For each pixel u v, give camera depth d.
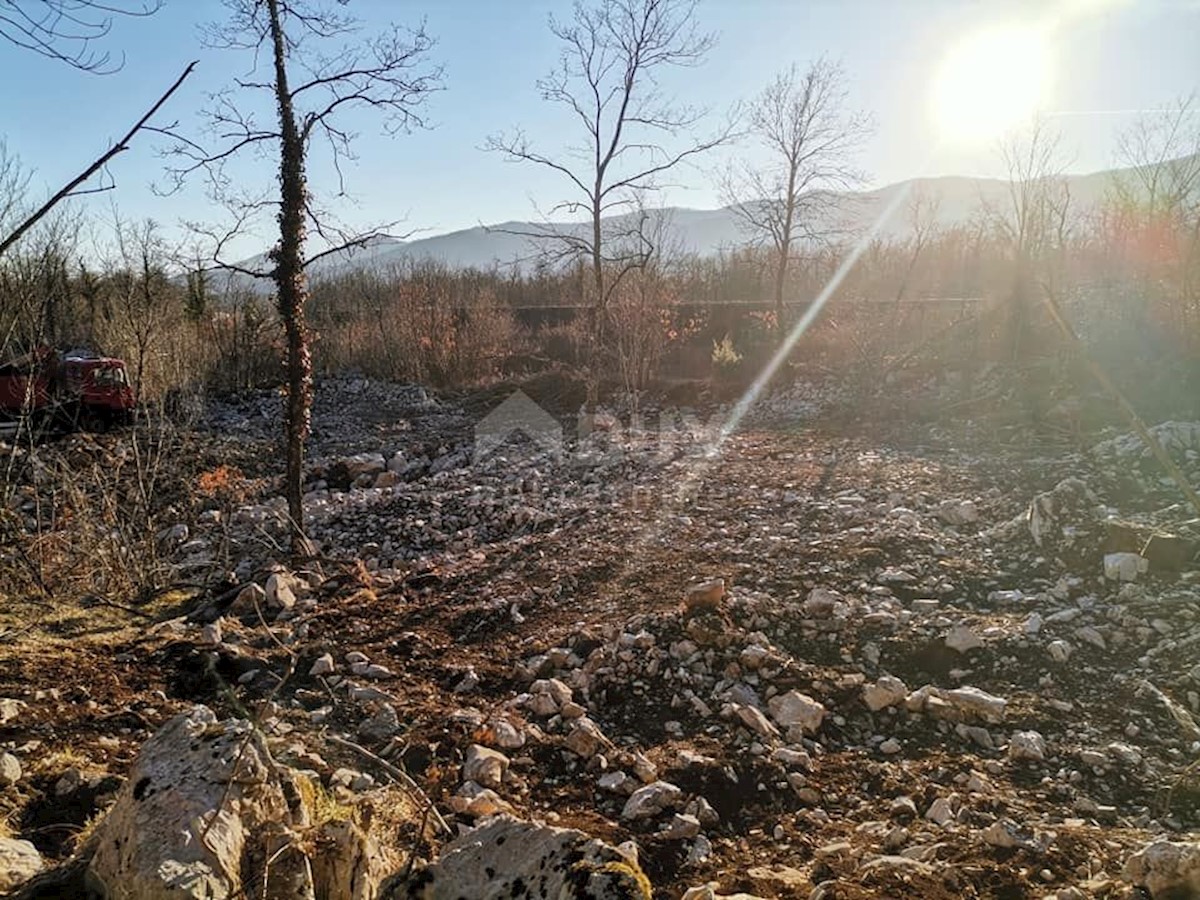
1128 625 5.08
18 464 9.84
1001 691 4.63
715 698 4.71
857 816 3.68
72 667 5.09
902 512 7.52
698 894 2.82
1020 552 6.41
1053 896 2.74
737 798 3.80
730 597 5.68
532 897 2.10
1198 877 2.51
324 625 6.08
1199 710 4.29
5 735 4.05
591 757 4.13
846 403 14.58
